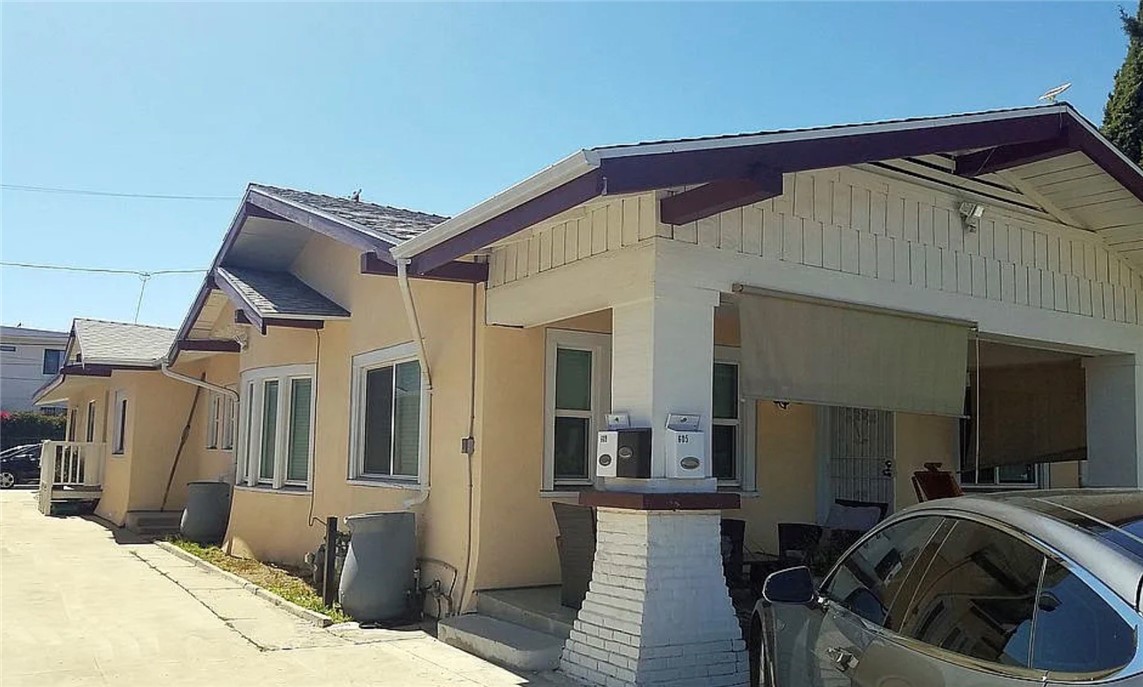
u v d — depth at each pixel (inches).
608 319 362.6
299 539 475.2
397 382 408.2
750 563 344.8
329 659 284.7
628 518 250.5
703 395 254.7
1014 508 134.5
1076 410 384.5
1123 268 372.8
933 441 423.2
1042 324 339.0
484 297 335.3
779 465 400.5
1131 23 789.9
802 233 279.1
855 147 250.8
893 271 298.7
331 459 454.9
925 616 139.3
